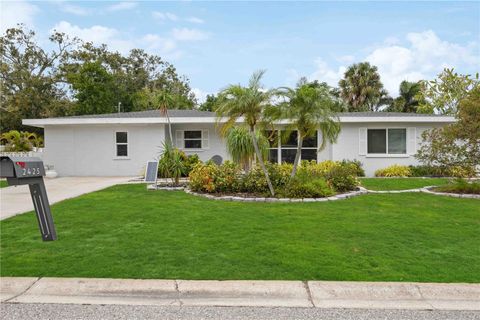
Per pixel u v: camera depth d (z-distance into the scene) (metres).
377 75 36.19
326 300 3.95
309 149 17.86
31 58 33.94
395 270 4.57
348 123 17.23
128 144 17.67
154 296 4.04
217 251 5.27
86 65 32.28
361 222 7.06
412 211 8.18
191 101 43.28
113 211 8.11
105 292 4.12
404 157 17.05
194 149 18.25
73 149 17.78
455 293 4.04
